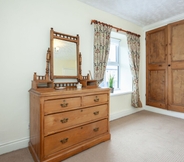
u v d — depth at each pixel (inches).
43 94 51.6
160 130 88.4
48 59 72.7
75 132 61.9
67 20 82.4
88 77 87.3
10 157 59.7
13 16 64.4
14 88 66.0
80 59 86.0
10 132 65.4
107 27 99.3
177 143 71.2
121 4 93.4
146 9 101.3
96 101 70.1
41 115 51.6
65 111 58.4
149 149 65.4
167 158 58.2
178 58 112.0
